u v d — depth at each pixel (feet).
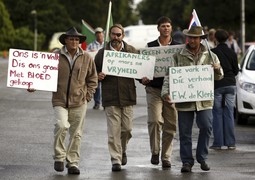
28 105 111.04
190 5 485.15
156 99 62.95
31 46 428.56
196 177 58.39
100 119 97.30
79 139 60.54
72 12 495.00
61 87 59.82
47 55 59.67
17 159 66.33
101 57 62.39
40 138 79.00
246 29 420.77
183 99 60.03
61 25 466.70
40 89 59.57
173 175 59.36
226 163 65.87
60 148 59.67
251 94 95.71
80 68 59.93
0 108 106.73
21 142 76.02
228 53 74.54
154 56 62.44
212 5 424.46
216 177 58.39
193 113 61.05
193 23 65.82
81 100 60.29
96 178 57.77
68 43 59.62
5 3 463.01
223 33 74.59
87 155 69.05
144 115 102.58
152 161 63.72
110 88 61.77
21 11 461.37
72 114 60.29
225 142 75.56
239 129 92.89
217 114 75.25
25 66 59.52
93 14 499.92
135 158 67.97
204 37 61.36
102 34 109.81
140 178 57.88
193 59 60.64
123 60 62.03
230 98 75.25
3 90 134.10
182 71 60.03
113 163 61.26
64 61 59.98
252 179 57.57
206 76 60.13
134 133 84.48
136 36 262.67
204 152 61.41
